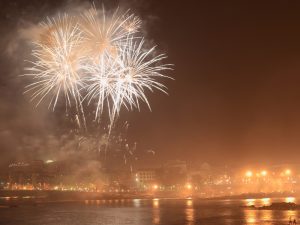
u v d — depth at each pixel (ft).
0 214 340.59
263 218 252.83
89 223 259.19
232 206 377.71
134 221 263.70
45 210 385.50
